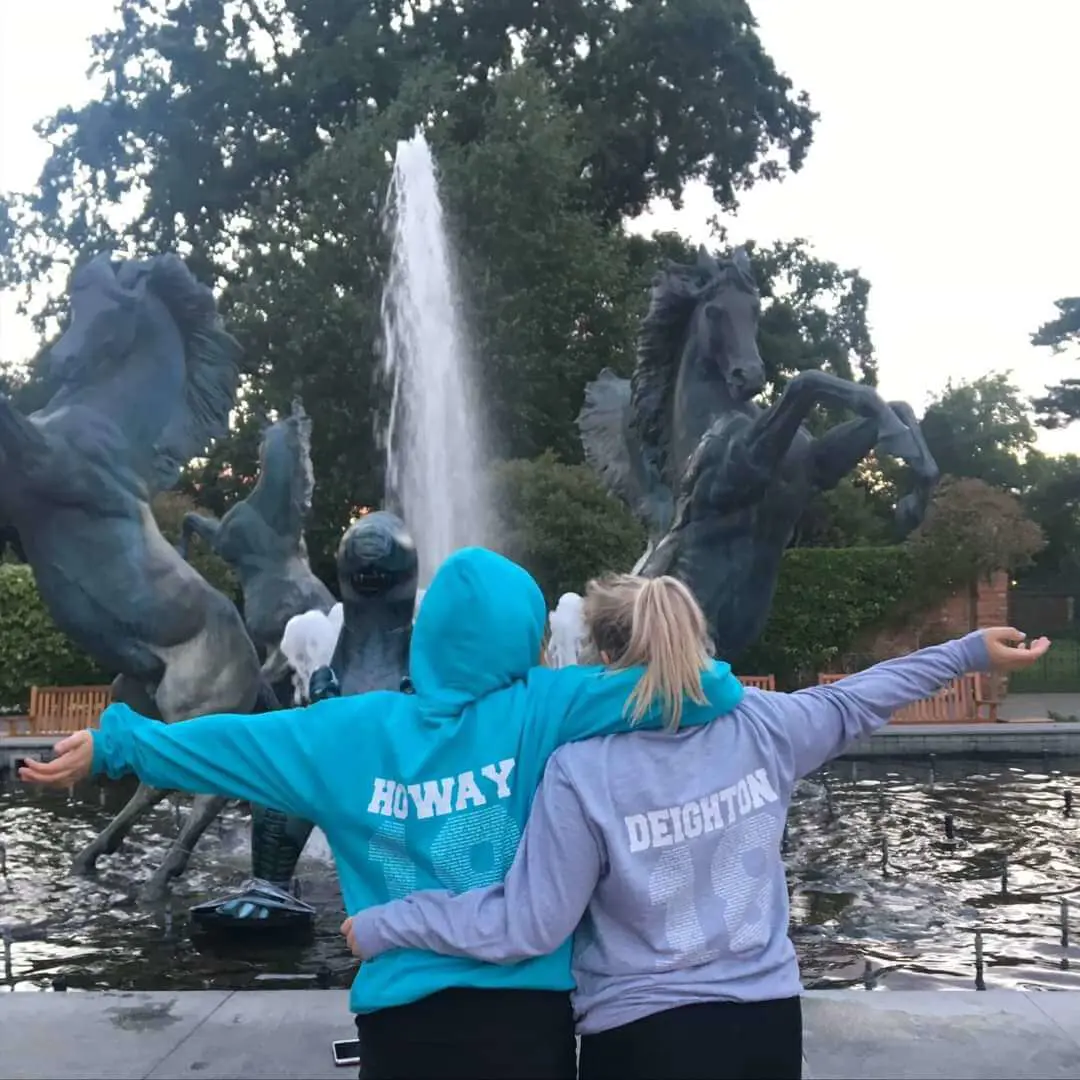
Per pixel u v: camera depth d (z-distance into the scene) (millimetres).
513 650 2201
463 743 2150
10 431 7023
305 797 2170
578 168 28656
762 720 2238
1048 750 14984
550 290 26078
